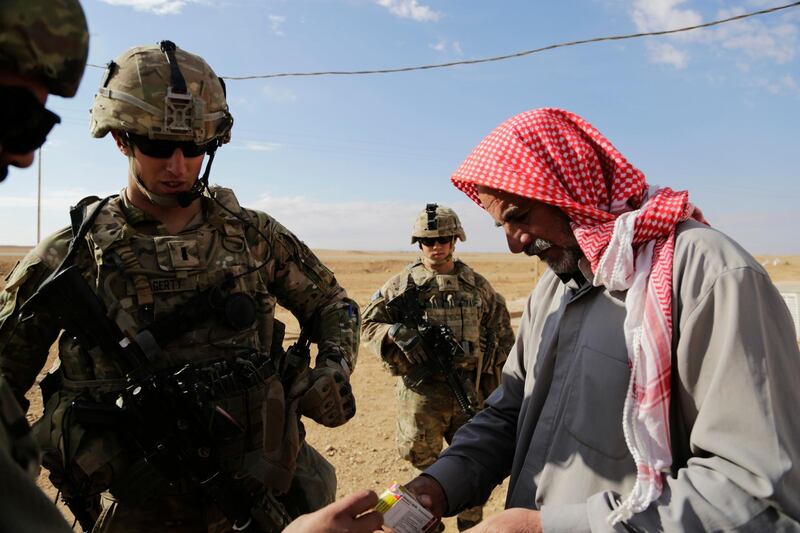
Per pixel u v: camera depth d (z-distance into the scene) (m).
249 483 1.93
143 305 1.95
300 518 1.44
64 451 1.81
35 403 5.90
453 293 4.43
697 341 1.33
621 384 1.47
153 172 1.96
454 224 4.48
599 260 1.50
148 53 1.96
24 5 0.79
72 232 1.96
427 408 4.31
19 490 0.75
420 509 1.58
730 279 1.31
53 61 0.82
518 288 25.78
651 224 1.44
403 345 4.18
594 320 1.57
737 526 1.19
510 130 1.65
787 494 1.18
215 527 1.97
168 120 1.89
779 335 1.29
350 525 1.40
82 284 1.84
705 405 1.29
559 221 1.61
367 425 5.95
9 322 1.87
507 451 1.93
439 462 1.88
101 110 1.93
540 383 1.70
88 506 2.01
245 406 1.95
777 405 1.24
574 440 1.54
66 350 1.93
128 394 1.83
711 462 1.28
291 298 2.37
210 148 2.10
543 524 1.38
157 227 2.06
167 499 1.95
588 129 1.62
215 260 2.08
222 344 2.02
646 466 1.31
